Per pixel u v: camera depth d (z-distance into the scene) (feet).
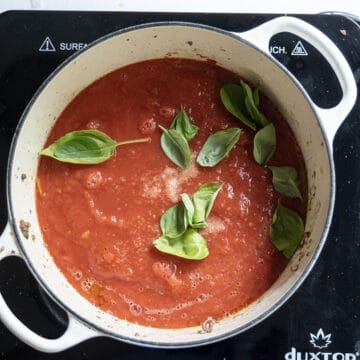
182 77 1.29
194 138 1.27
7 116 1.29
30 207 1.24
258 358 1.25
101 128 1.28
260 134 1.23
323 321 1.25
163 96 1.29
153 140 1.27
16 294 1.27
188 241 1.21
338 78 1.20
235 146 1.26
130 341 1.10
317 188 1.21
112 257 1.23
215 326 1.22
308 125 1.21
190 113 1.28
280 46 1.30
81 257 1.25
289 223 1.24
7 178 1.13
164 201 1.24
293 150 1.27
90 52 1.20
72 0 1.38
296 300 1.26
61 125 1.29
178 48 1.26
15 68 1.30
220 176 1.25
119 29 1.30
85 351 1.25
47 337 1.26
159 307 1.23
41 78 1.30
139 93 1.29
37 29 1.31
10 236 1.13
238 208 1.24
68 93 1.27
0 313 1.11
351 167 1.28
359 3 1.37
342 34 1.31
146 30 1.20
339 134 1.29
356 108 1.29
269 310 1.11
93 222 1.24
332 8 1.38
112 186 1.25
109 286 1.24
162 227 1.22
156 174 1.25
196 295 1.23
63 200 1.26
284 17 1.20
